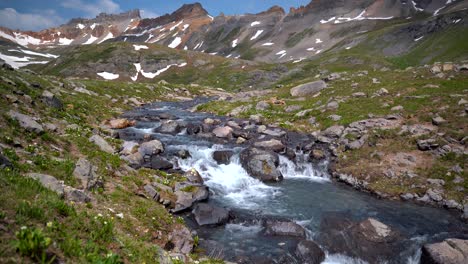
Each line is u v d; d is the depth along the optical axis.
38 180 10.58
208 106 51.34
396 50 183.38
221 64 176.62
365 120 31.09
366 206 19.58
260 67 167.50
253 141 31.16
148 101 62.44
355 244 14.89
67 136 20.09
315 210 18.84
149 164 23.08
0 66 34.16
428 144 24.44
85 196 12.37
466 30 156.38
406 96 34.69
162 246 12.50
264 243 14.88
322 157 27.36
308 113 38.19
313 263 13.49
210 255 13.52
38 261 6.28
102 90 52.97
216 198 20.30
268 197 20.91
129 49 187.12
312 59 190.25
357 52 187.75
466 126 25.66
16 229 7.02
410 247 14.73
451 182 20.69
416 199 20.27
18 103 22.73
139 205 14.66
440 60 139.00
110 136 27.77
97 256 7.41
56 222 8.04
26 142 16.05
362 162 25.03
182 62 181.12
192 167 24.16
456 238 15.56
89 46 195.00
